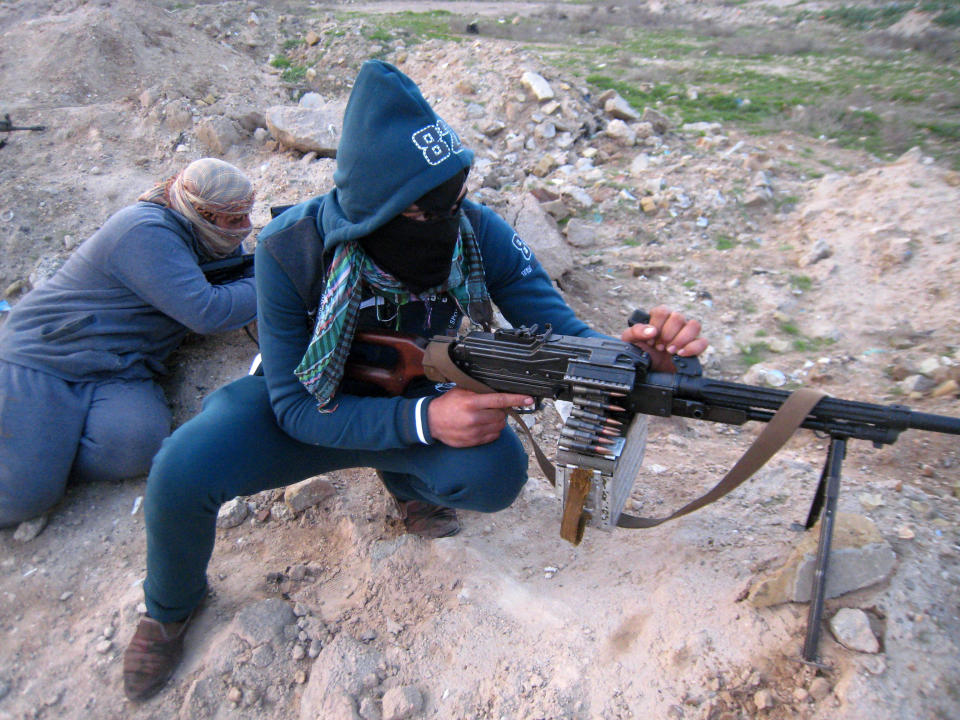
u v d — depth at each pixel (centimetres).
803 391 174
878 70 1114
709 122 778
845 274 459
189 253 325
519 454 226
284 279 207
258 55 963
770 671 200
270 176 562
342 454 234
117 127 632
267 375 214
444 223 197
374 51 909
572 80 770
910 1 1653
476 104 710
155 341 336
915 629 200
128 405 315
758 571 226
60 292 316
